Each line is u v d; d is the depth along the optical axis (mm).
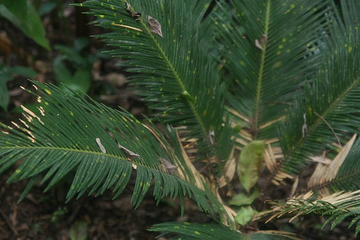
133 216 2875
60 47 3029
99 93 3383
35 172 1564
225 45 2482
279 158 2629
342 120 2291
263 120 2520
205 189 2143
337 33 2432
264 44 2438
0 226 2771
